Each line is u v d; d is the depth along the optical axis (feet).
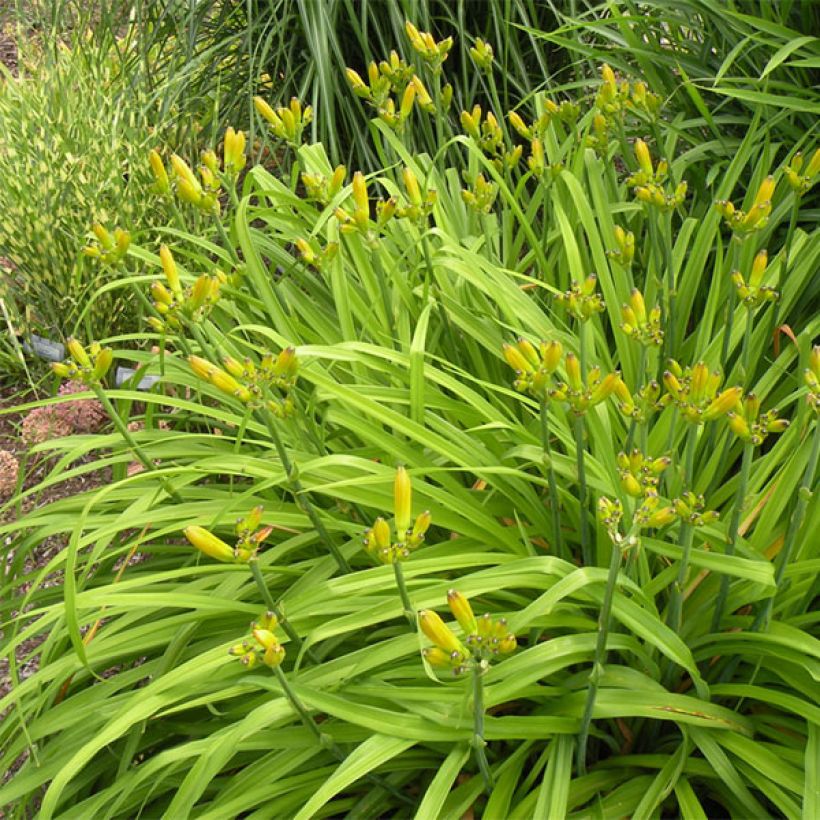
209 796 3.84
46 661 3.84
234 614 4.00
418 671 3.47
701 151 5.96
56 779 3.10
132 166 7.80
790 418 4.75
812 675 3.23
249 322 5.13
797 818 3.12
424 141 7.74
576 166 5.20
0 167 7.73
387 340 4.66
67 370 3.48
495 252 5.64
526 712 3.88
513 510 4.32
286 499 4.50
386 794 3.67
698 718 3.34
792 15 6.32
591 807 3.49
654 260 4.98
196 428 5.77
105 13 9.12
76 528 3.32
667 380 2.98
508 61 8.21
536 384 3.12
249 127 8.58
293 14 8.02
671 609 3.36
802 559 3.73
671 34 6.69
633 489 2.76
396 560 2.80
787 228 5.90
